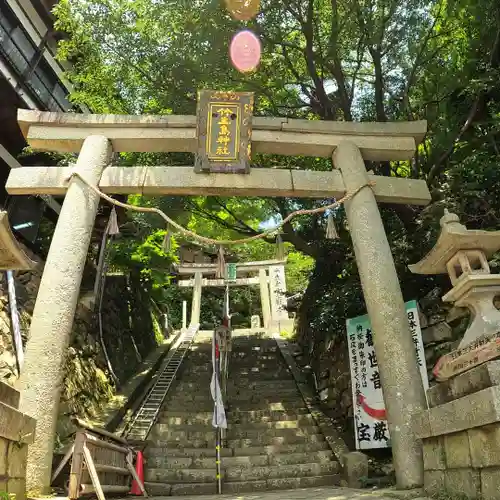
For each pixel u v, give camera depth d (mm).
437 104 9484
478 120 9062
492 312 4727
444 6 9500
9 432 4473
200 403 10953
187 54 9148
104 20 9852
